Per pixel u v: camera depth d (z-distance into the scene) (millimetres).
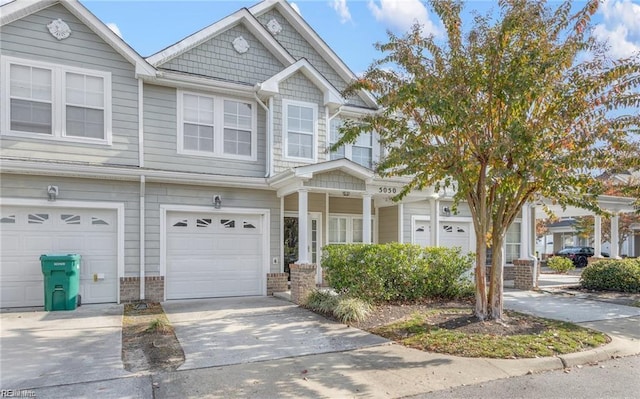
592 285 12938
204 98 11172
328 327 7605
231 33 11930
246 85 11461
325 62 13805
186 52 11305
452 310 8625
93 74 9930
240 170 11406
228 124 11406
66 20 9750
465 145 7172
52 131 9477
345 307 8172
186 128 10906
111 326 7559
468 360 5832
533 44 6480
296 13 13305
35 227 9336
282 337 6941
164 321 7938
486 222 7699
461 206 14953
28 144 9242
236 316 8484
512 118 6680
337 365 5625
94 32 10000
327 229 13180
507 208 7719
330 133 12750
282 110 11742
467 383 5090
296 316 8492
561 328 7488
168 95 10758
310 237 12953
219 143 11211
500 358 5891
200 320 8109
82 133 9773
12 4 9070
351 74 13641
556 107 6625
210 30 11422
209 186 10961
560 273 20391
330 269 9625
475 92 6730
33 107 9352
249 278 11398
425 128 7086
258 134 11719
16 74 9234
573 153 6281
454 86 6547
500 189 7027
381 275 9398
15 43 9250
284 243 12422
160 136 10586
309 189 10359
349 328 7539
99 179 9812
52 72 9547
